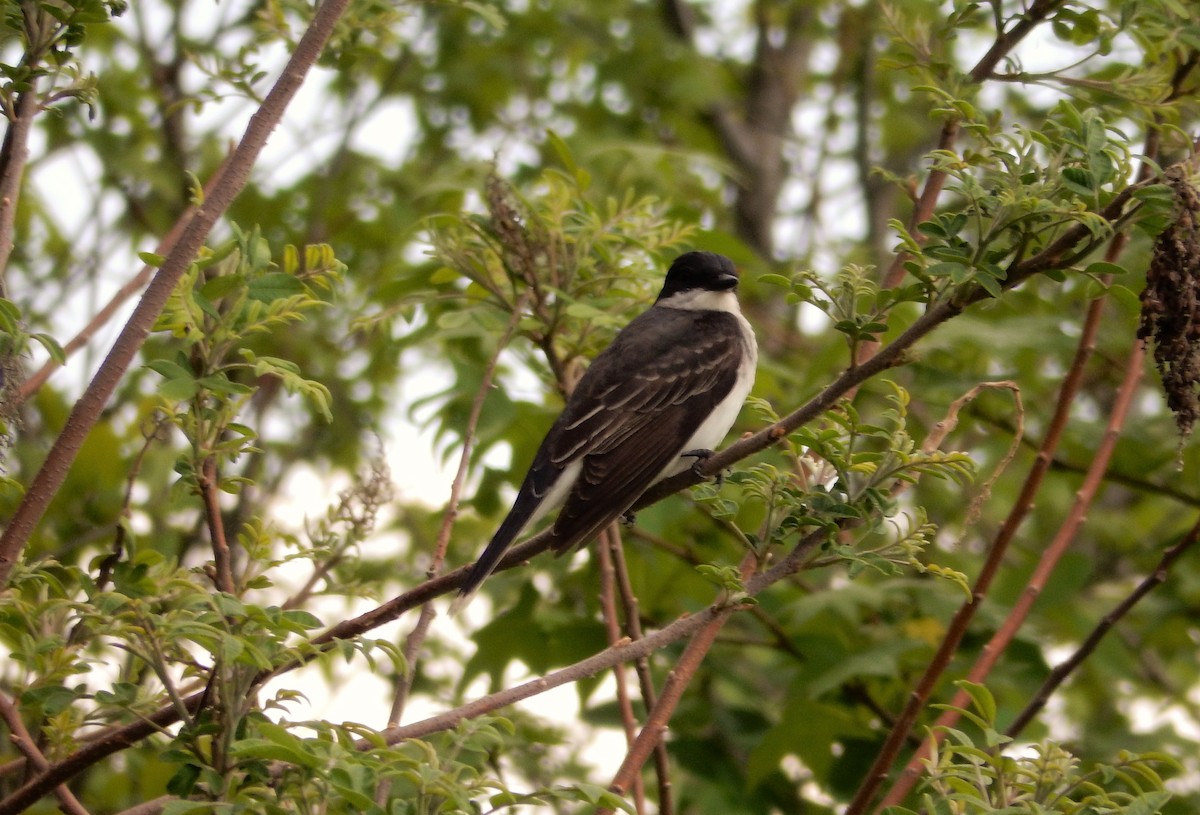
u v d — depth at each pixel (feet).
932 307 22.24
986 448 47.47
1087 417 43.65
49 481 20.76
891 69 29.68
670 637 22.38
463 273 33.06
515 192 31.27
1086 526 51.08
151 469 42.65
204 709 19.88
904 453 22.48
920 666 36.65
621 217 32.55
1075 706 49.19
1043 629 41.88
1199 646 45.96
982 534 52.21
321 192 53.26
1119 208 21.24
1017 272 21.80
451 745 19.77
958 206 47.70
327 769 17.61
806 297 22.68
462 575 23.13
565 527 28.55
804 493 23.07
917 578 41.98
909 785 24.47
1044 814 18.61
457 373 38.09
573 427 30.91
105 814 36.83
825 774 34.58
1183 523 50.93
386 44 37.50
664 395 31.99
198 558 42.42
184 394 21.07
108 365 20.86
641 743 23.17
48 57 24.50
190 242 20.98
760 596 38.29
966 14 29.27
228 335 21.97
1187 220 20.79
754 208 67.92
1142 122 28.89
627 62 65.67
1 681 31.73
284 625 19.12
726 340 33.78
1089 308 28.73
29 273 49.57
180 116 53.67
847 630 38.37
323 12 22.06
